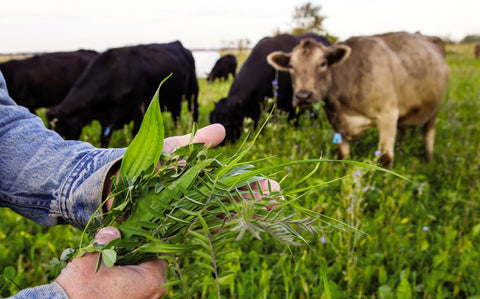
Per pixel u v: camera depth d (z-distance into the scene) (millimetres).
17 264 2502
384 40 4785
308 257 2529
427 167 4551
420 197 3572
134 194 876
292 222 775
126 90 5852
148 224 837
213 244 843
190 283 876
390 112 4496
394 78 4523
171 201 873
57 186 996
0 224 2965
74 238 2590
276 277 2373
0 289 992
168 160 866
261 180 1001
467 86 9758
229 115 6125
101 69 5816
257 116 6504
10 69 7039
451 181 4094
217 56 21953
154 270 910
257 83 6332
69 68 7504
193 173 866
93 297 795
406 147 5340
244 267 2580
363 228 2797
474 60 19016
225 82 16219
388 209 3223
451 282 2480
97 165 983
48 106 7590
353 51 4543
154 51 6500
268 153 4512
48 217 1017
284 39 6668
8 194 1032
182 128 5578
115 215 875
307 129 5703
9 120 1072
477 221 3170
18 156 1037
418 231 2930
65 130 5719
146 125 846
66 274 804
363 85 4441
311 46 4609
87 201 960
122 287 828
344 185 2955
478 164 4070
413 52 4742
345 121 4680
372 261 2617
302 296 2197
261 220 765
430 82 4832
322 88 4551
